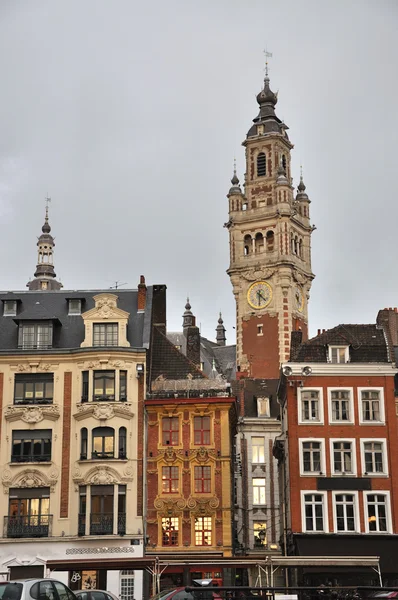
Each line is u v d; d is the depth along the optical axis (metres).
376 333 60.72
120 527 55.91
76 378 58.62
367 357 59.50
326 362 59.19
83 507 56.53
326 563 47.94
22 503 56.97
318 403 58.25
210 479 57.28
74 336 60.53
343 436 57.62
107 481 56.47
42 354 58.91
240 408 81.44
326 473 57.00
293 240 120.31
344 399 58.31
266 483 78.62
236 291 118.88
